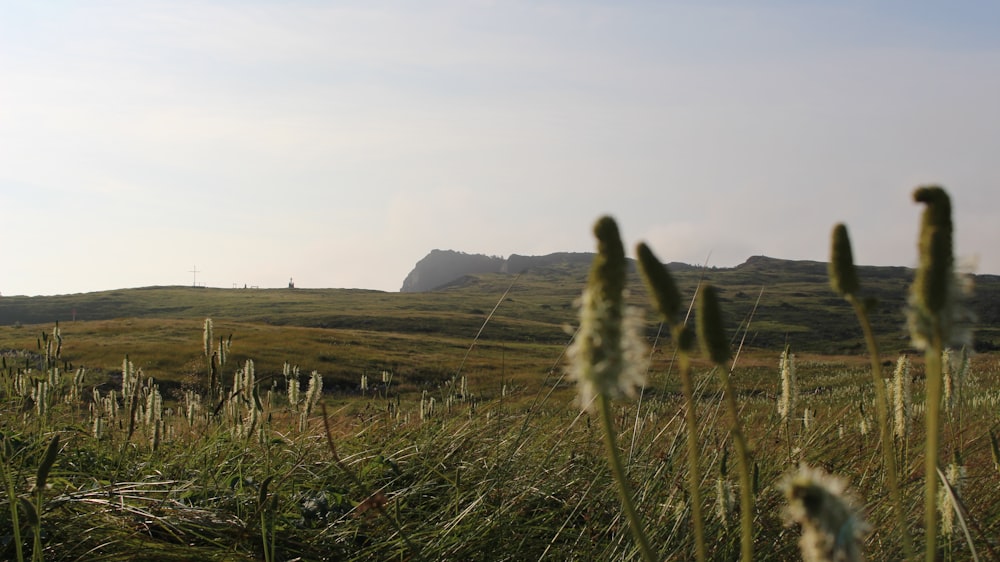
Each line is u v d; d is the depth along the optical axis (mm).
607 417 1884
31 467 6203
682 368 2000
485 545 5508
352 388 38094
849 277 2342
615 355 1843
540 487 6363
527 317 152250
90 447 7797
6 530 5137
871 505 4891
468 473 6863
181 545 5301
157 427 7449
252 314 155875
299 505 6328
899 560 4340
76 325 85500
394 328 126188
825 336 78062
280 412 10258
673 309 1942
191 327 85000
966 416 7551
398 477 6859
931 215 1940
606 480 6340
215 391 9367
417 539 5582
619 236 1899
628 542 5031
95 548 5016
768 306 117938
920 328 1935
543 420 7859
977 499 5172
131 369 8383
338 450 7762
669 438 6703
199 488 6496
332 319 139375
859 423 6812
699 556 1994
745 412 7191
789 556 4645
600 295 1864
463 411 8781
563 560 5465
